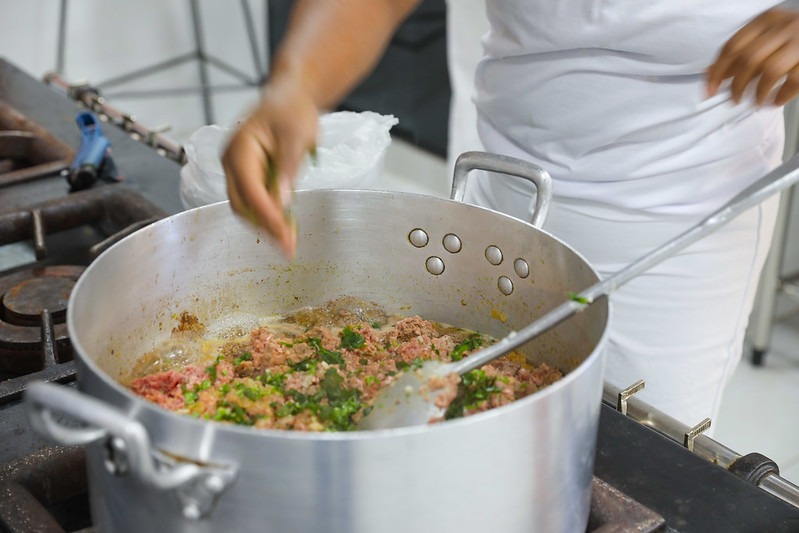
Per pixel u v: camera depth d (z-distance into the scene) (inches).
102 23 120.6
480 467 19.6
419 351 30.3
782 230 75.5
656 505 27.3
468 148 86.1
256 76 137.2
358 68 29.1
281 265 32.8
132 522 21.0
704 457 29.7
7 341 35.4
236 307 32.8
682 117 39.8
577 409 21.1
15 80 66.2
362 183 41.7
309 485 18.8
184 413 26.4
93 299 26.0
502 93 43.1
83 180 49.0
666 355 46.4
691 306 44.9
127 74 126.0
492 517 20.5
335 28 27.9
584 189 42.8
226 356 30.7
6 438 30.1
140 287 29.1
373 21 29.0
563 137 42.1
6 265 44.1
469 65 83.6
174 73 129.8
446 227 31.2
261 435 18.3
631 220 43.2
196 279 31.2
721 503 27.3
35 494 27.8
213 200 41.2
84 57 121.4
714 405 49.3
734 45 31.9
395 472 18.9
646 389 47.6
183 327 31.3
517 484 20.5
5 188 50.1
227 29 132.0
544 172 30.6
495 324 31.9
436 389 24.5
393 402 24.9
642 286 44.7
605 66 39.1
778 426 74.6
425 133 112.9
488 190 47.5
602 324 24.8
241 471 18.9
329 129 43.4
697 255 43.4
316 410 26.3
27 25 115.0
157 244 29.3
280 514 19.3
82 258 44.9
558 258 28.1
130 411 19.5
